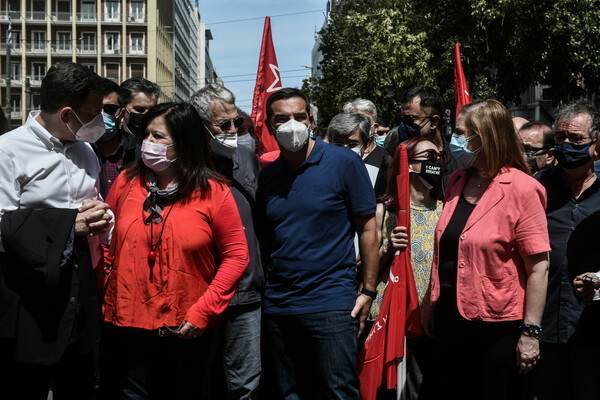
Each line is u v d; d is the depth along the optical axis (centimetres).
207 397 364
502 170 355
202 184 334
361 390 393
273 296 374
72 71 324
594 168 385
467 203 367
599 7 1622
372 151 521
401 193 404
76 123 327
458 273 354
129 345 331
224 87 398
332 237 368
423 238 434
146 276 327
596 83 1706
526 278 348
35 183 323
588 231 381
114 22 7281
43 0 7188
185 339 331
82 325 333
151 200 334
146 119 335
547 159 531
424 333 417
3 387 319
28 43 7175
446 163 460
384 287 429
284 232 370
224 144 392
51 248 309
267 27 644
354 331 367
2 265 312
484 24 2025
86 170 351
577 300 379
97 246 348
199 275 335
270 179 386
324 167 372
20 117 7138
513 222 342
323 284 364
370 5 3058
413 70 2439
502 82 2012
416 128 481
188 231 329
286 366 371
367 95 2862
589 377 381
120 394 335
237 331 402
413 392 442
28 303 313
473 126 353
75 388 343
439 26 2383
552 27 1633
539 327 337
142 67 7362
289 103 375
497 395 343
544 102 2630
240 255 338
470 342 353
